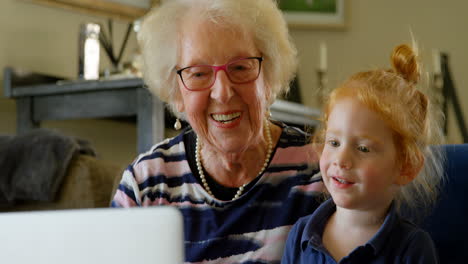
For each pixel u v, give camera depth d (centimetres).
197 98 127
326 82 486
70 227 58
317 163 132
